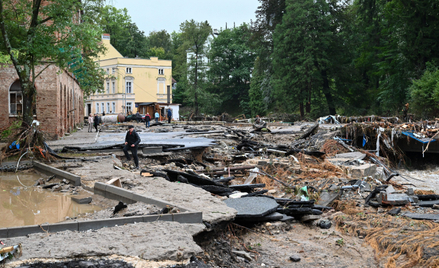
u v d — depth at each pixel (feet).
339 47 176.55
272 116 178.81
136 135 48.57
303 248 25.34
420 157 83.71
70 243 18.66
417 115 117.60
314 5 166.50
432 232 27.07
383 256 24.21
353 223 30.25
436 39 139.54
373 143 85.10
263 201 31.12
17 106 76.84
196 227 22.31
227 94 290.76
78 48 55.72
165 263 17.12
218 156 65.82
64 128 92.73
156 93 248.73
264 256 23.94
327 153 68.49
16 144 50.67
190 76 232.73
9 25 52.70
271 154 65.82
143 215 23.80
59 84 81.00
